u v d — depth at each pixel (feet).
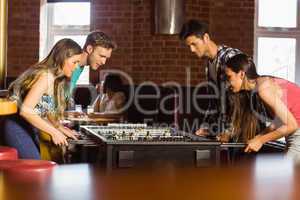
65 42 12.67
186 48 27.27
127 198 5.92
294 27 30.12
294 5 30.04
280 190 6.40
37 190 6.30
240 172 7.80
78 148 12.52
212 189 6.45
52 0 29.68
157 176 7.42
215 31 28.07
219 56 15.37
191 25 15.67
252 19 28.37
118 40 27.91
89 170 7.84
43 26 29.40
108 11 28.02
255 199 5.90
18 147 12.32
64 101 13.28
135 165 8.64
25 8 28.81
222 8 28.04
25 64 28.91
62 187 6.49
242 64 12.71
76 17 30.17
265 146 14.46
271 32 29.96
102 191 6.28
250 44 28.45
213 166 8.46
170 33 25.55
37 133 12.71
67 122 18.12
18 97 12.27
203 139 11.32
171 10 25.39
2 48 13.79
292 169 8.08
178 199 5.89
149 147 10.47
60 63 12.62
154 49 27.43
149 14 27.50
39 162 8.20
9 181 6.83
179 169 8.13
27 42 28.91
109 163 9.03
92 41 14.88
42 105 12.86
